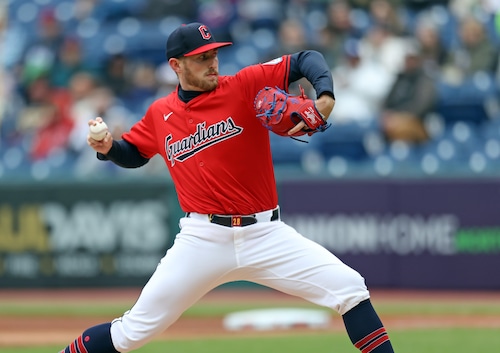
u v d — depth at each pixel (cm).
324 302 1561
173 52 1555
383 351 1552
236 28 5350
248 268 1584
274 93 1512
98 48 5544
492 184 3922
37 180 4444
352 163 4500
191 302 1611
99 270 4366
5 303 4041
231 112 1555
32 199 4447
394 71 4778
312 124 1478
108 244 4353
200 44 1535
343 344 2650
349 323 1562
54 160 4938
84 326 3334
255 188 1573
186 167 1596
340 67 4816
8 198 4481
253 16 5344
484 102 4606
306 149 4578
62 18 5950
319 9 5494
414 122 4491
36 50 5703
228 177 1564
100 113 4925
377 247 4062
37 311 3744
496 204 3912
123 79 5228
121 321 1614
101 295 4203
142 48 5475
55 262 4419
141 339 1596
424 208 4006
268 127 1530
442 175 3997
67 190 4403
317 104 1470
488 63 4769
